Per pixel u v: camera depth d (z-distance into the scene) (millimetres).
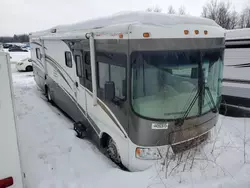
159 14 3639
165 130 3557
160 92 3496
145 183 3449
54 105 8602
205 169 3744
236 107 7598
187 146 3848
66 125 6438
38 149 4816
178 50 3406
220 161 3988
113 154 4406
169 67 3434
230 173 3654
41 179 3754
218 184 3355
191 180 3480
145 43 3221
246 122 6133
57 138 5410
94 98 4473
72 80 5906
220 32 3941
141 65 3305
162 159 3695
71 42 5508
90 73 4695
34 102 8633
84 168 4117
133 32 3188
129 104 3461
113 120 4031
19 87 11766
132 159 3729
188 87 3664
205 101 3893
